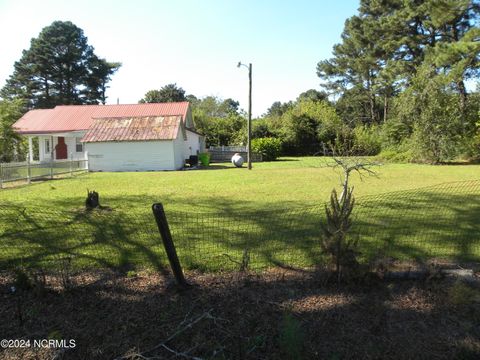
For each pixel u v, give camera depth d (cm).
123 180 1709
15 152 2339
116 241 589
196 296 393
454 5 2644
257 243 574
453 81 2516
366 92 5669
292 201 1036
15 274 440
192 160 2892
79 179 1784
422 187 1274
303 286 411
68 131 3159
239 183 1488
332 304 370
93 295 399
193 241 590
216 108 7044
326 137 4144
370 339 318
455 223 684
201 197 1123
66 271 440
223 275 451
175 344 313
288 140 4322
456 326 335
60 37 5906
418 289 396
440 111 2486
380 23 3953
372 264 430
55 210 838
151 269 477
